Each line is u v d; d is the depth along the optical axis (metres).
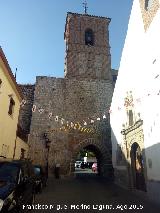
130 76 16.03
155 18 12.02
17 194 5.89
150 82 12.34
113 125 21.34
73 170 23.61
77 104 26.30
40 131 24.48
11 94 14.04
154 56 11.89
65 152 24.14
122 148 17.81
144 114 13.14
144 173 12.94
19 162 7.21
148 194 12.20
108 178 22.64
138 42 14.55
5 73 12.62
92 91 27.16
